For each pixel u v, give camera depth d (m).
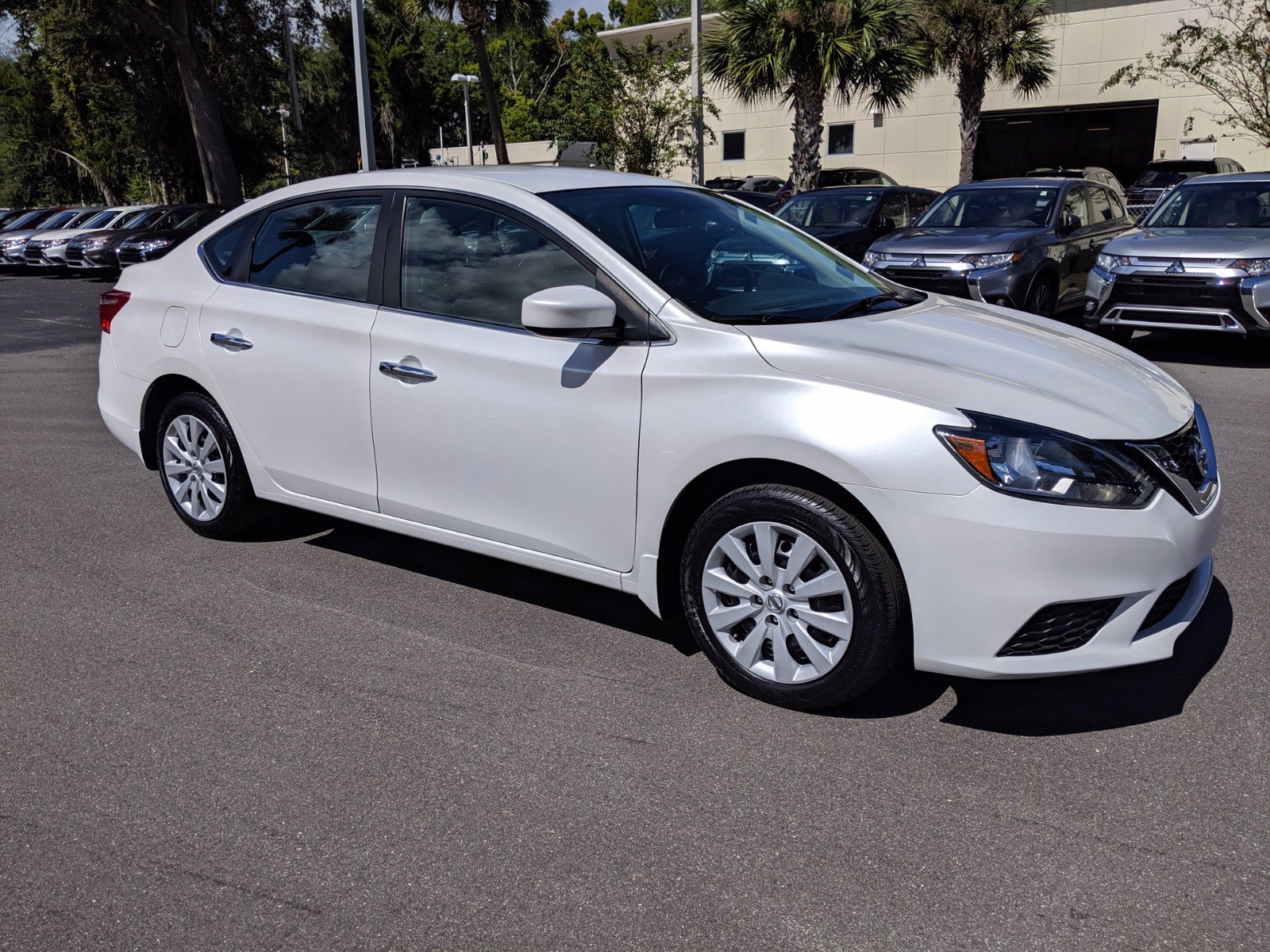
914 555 2.87
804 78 20.47
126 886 2.43
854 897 2.36
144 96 31.33
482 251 3.72
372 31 40.41
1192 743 2.97
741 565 3.20
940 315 3.78
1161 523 2.88
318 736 3.09
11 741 3.08
